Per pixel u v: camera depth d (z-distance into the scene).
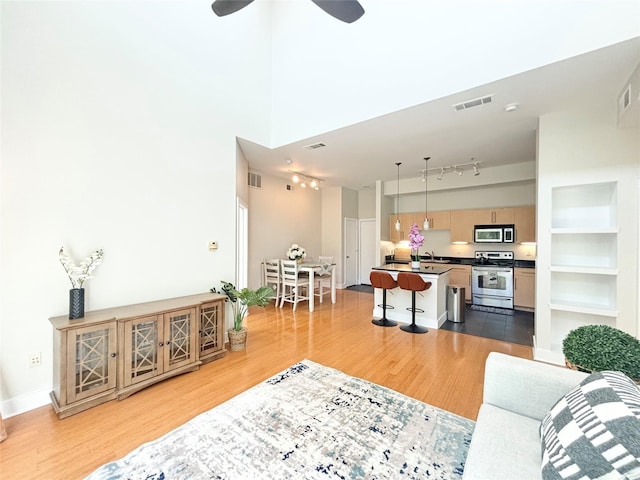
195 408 2.11
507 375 1.46
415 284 3.86
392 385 2.45
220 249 3.42
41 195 2.14
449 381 2.53
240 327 3.35
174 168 2.97
